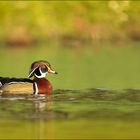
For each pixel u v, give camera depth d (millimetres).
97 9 48094
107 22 47625
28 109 22391
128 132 19000
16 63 35656
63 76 31188
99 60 37250
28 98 24812
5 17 45750
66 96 25156
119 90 26594
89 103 23500
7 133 18953
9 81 26359
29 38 45219
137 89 26891
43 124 20094
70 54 40125
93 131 19156
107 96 25031
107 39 47031
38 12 46594
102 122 20297
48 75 31500
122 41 47188
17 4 46688
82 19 47344
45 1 47500
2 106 22969
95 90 26641
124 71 32906
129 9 48750
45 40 45750
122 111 21953
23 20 45844
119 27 47719
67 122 20359
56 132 19062
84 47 44344
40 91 25953
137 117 20953
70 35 46469
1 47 44125
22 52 41188
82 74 31797
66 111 22000
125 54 39906
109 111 21938
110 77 30891
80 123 20219
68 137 18469
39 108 22531
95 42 46625
